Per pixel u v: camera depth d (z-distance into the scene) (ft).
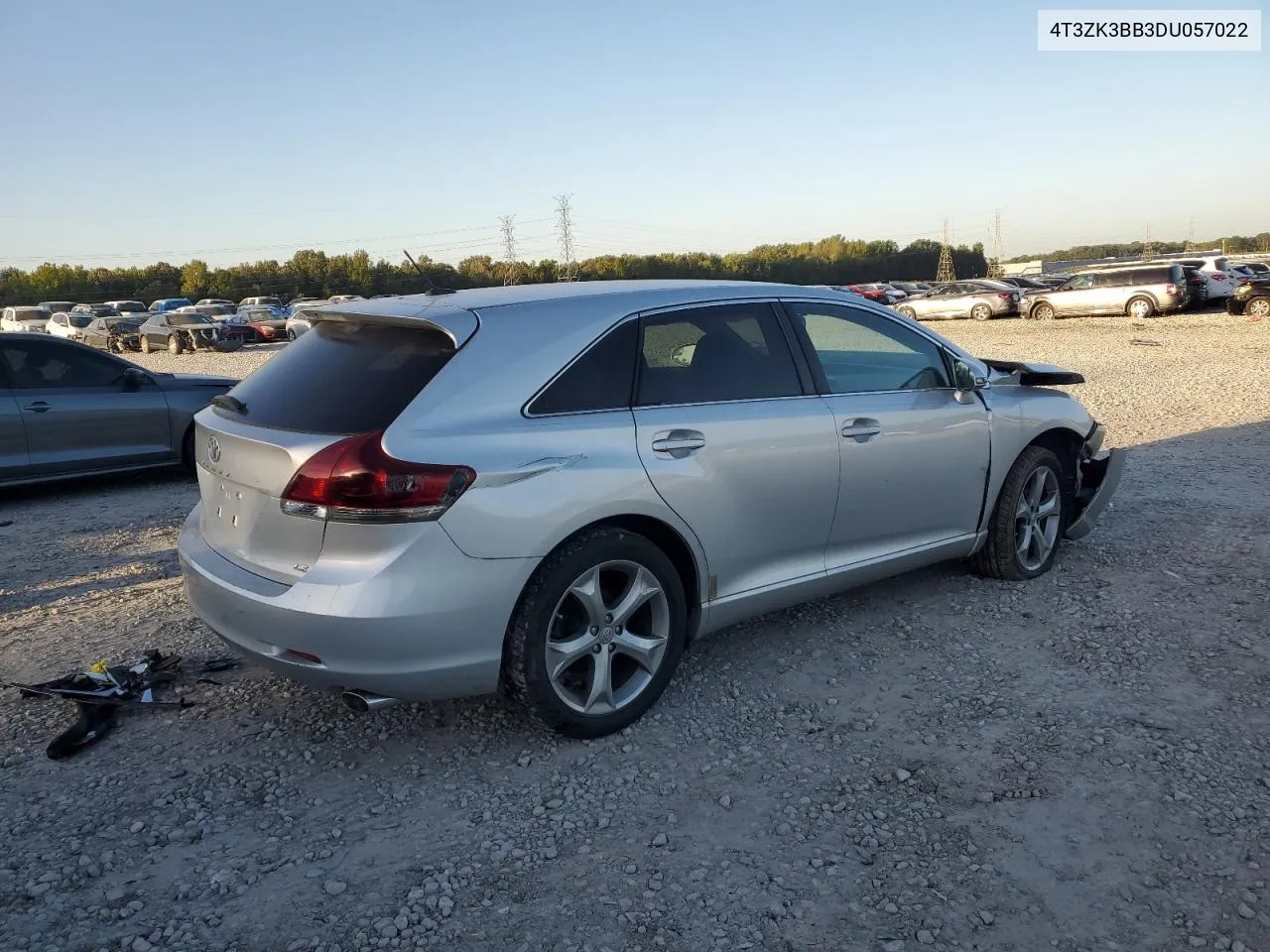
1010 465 16.21
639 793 10.61
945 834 9.71
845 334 14.44
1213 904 8.59
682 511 11.96
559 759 11.36
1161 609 15.48
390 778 11.03
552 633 11.43
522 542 10.60
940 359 15.69
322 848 9.73
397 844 9.79
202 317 113.19
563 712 11.28
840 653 14.12
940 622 15.19
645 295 12.55
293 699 13.00
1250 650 13.83
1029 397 16.71
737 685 13.15
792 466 13.06
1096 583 16.79
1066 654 13.87
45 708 12.90
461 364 10.88
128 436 27.91
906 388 14.98
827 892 8.90
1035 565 17.06
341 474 10.03
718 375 12.77
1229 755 11.02
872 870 9.20
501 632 10.69
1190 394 40.60
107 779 11.06
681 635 12.25
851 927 8.43
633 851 9.59
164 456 28.76
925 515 15.11
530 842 9.78
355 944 8.34
